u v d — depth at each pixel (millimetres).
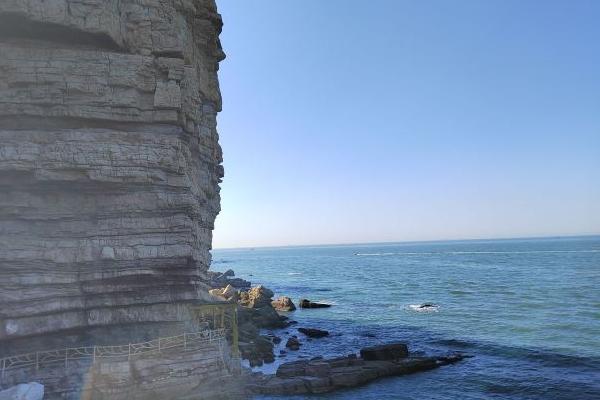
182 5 34125
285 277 155750
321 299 92250
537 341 48938
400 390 34219
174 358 27438
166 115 30422
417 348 47969
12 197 26953
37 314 26297
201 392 27812
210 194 40250
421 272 150750
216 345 29391
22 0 27156
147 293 29172
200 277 36344
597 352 43781
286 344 49594
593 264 148125
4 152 26234
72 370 25734
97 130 28406
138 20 31438
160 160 28969
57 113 28266
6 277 25703
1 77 27562
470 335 53375
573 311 65250
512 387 35031
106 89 29141
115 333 28859
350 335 55875
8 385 24594
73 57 28703
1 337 25422
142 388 26156
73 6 28391
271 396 31984
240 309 62062
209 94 40281
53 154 26938
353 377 35188
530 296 81875
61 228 27500
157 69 30875
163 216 29297
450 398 32875
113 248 27781
